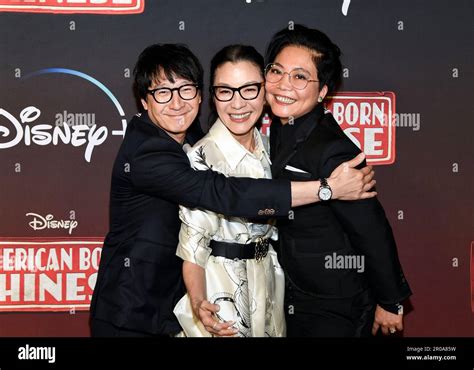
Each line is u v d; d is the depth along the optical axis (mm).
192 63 1969
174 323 2021
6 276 2457
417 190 2520
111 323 1983
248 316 1890
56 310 2484
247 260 1902
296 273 1999
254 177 1924
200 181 1815
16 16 2377
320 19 2434
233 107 1854
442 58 2482
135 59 2412
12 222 2441
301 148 1891
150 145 1884
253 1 2414
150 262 1960
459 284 2566
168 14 2400
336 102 2459
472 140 2520
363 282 1989
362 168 1881
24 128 2414
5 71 2389
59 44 2395
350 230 1873
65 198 2451
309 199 1801
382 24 2453
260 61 1892
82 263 2479
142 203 1996
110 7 2395
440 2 2469
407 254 2541
